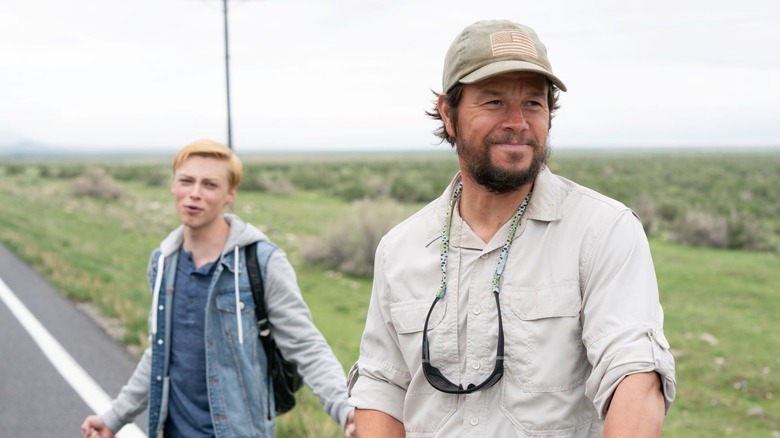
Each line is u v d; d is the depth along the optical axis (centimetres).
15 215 2248
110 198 3297
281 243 1795
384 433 183
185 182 285
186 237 293
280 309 284
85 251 1478
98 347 727
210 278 285
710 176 5497
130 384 316
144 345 723
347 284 1307
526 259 166
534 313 161
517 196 172
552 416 157
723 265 1614
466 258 173
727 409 731
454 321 170
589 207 165
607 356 147
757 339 993
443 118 180
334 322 1016
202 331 284
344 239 1482
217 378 279
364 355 192
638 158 12162
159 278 289
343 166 8412
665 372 142
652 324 148
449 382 169
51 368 658
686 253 1817
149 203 3070
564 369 158
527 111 166
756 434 659
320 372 278
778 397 767
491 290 167
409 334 177
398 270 181
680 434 660
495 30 166
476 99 166
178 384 287
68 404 567
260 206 2900
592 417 160
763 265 1620
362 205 1544
